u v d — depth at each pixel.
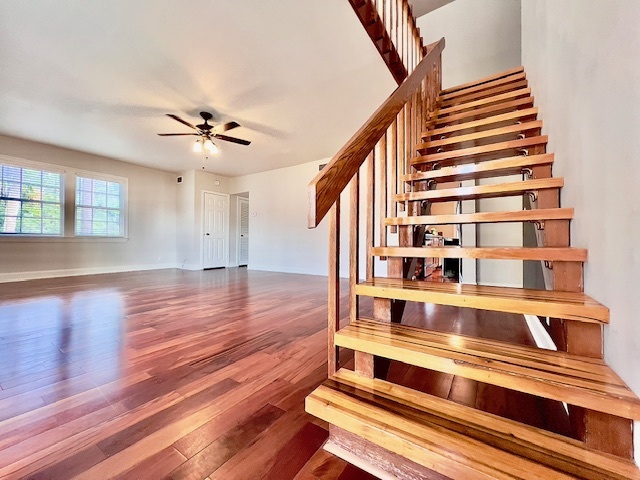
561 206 1.48
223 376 1.66
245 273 6.50
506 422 0.91
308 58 2.83
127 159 6.23
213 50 2.70
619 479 0.69
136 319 2.79
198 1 2.17
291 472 0.98
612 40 0.92
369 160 1.52
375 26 2.20
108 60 2.82
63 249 5.57
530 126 1.97
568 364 0.91
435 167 2.42
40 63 2.86
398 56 2.56
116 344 2.14
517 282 4.62
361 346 1.13
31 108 3.79
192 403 1.39
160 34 2.49
